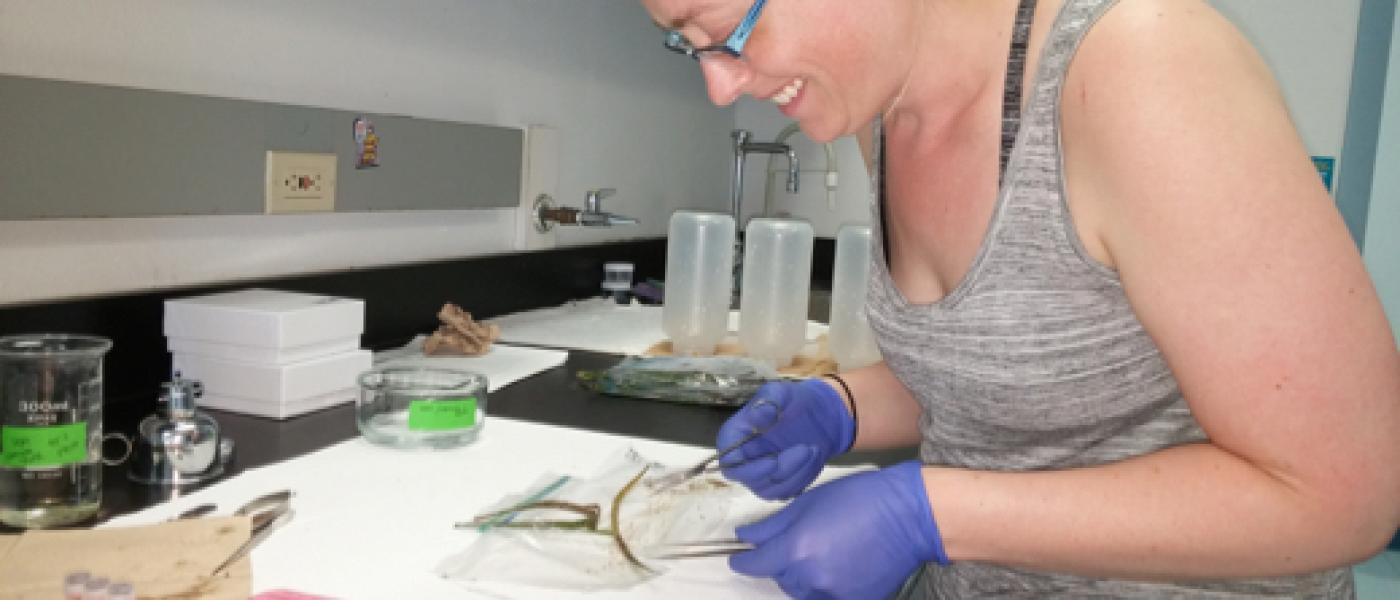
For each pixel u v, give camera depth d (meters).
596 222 2.42
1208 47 0.74
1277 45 3.41
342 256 1.85
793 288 1.99
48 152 1.25
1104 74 0.76
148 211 1.39
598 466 1.22
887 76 0.90
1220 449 0.77
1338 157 3.41
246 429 1.31
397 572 0.90
